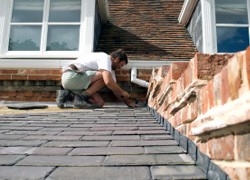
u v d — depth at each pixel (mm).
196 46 6730
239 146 1077
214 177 1287
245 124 1003
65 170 1500
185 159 1672
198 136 1535
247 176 998
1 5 6438
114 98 5750
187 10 7168
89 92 4770
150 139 2281
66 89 4859
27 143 2162
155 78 3795
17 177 1392
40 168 1536
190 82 1753
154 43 7016
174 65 2451
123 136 2441
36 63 5809
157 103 3662
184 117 1939
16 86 5828
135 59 6102
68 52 6180
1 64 5801
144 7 8562
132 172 1452
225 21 6125
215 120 1231
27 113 4203
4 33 6297
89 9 6414
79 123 3248
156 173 1428
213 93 1317
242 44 6031
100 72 4789
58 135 2502
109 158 1721
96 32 6902
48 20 6410
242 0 6215
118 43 7066
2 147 2029
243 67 984
